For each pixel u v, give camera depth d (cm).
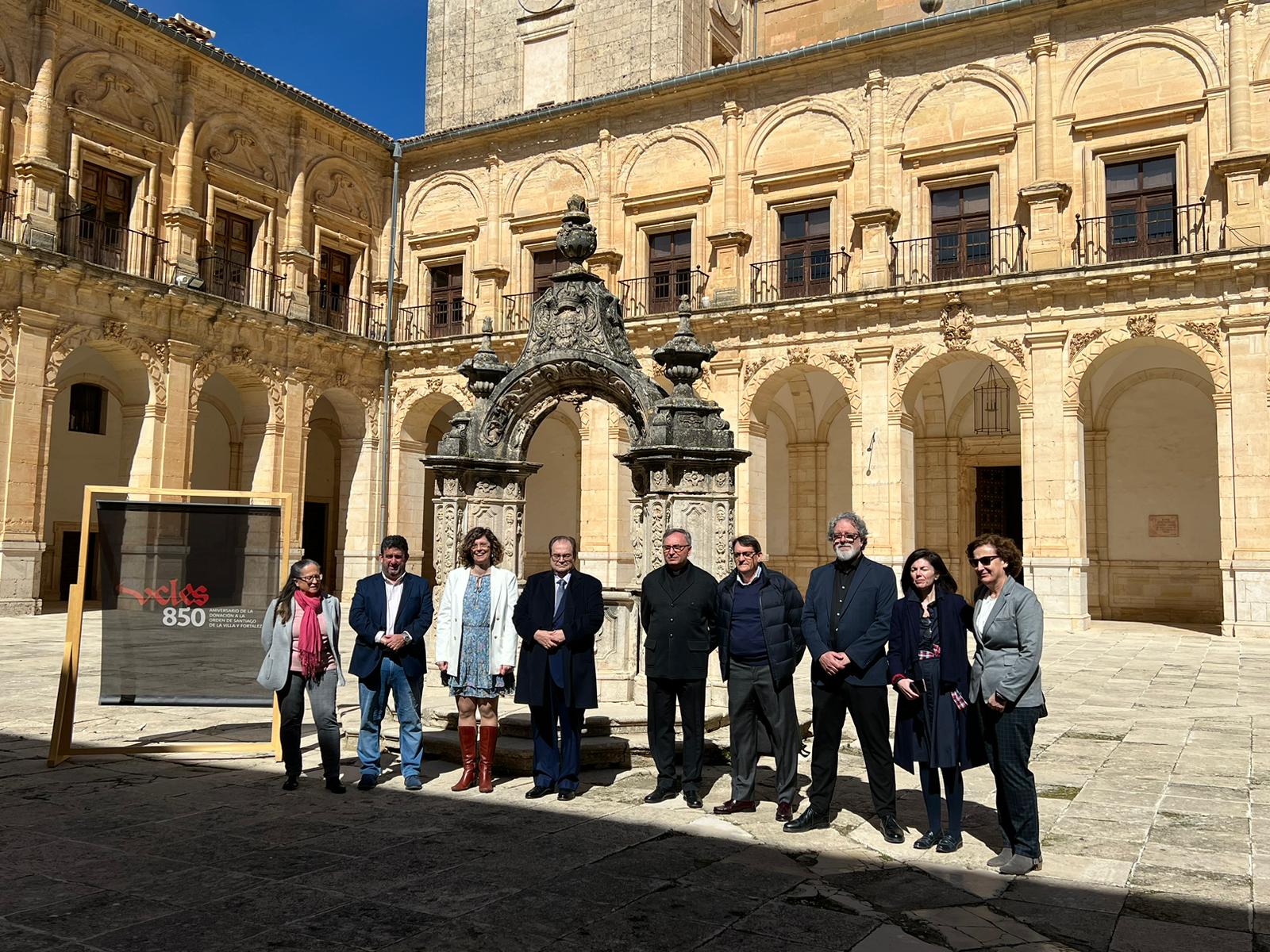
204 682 877
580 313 1023
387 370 3284
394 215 3397
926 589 630
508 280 3241
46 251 2331
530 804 714
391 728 967
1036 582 2338
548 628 739
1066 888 550
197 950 444
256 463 2934
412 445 3306
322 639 760
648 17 3275
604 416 2903
